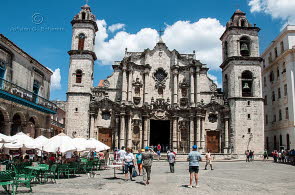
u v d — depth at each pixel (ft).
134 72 171.42
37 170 61.41
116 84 170.50
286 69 160.66
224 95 172.24
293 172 90.33
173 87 170.09
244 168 105.09
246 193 51.01
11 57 100.01
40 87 124.88
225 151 157.48
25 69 110.11
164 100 169.48
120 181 65.10
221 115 164.04
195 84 168.96
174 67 170.50
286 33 162.40
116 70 172.14
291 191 53.72
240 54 165.68
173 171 87.66
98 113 163.84
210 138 163.84
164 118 167.12
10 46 97.86
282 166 114.01
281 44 170.50
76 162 78.95
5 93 86.94
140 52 179.93
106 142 162.20
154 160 142.31
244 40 167.12
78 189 53.52
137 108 164.76
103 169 96.17
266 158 153.48
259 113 157.48
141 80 171.94
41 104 114.52
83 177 73.15
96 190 52.54
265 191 53.52
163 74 174.50
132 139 162.91
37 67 121.39
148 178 60.18
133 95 168.76
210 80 171.12
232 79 161.68
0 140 66.03
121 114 159.84
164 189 53.93
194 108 163.84
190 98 166.91
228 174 83.66
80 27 167.63
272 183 64.49
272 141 180.65
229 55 166.81
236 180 69.15
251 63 162.61
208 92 169.37
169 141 168.14
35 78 119.75
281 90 168.55
